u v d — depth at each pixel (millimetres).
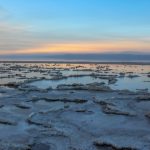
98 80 70625
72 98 39719
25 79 68938
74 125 26141
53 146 20594
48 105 35656
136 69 126938
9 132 23875
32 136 22781
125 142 21219
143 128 25344
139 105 35562
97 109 33031
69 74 89938
